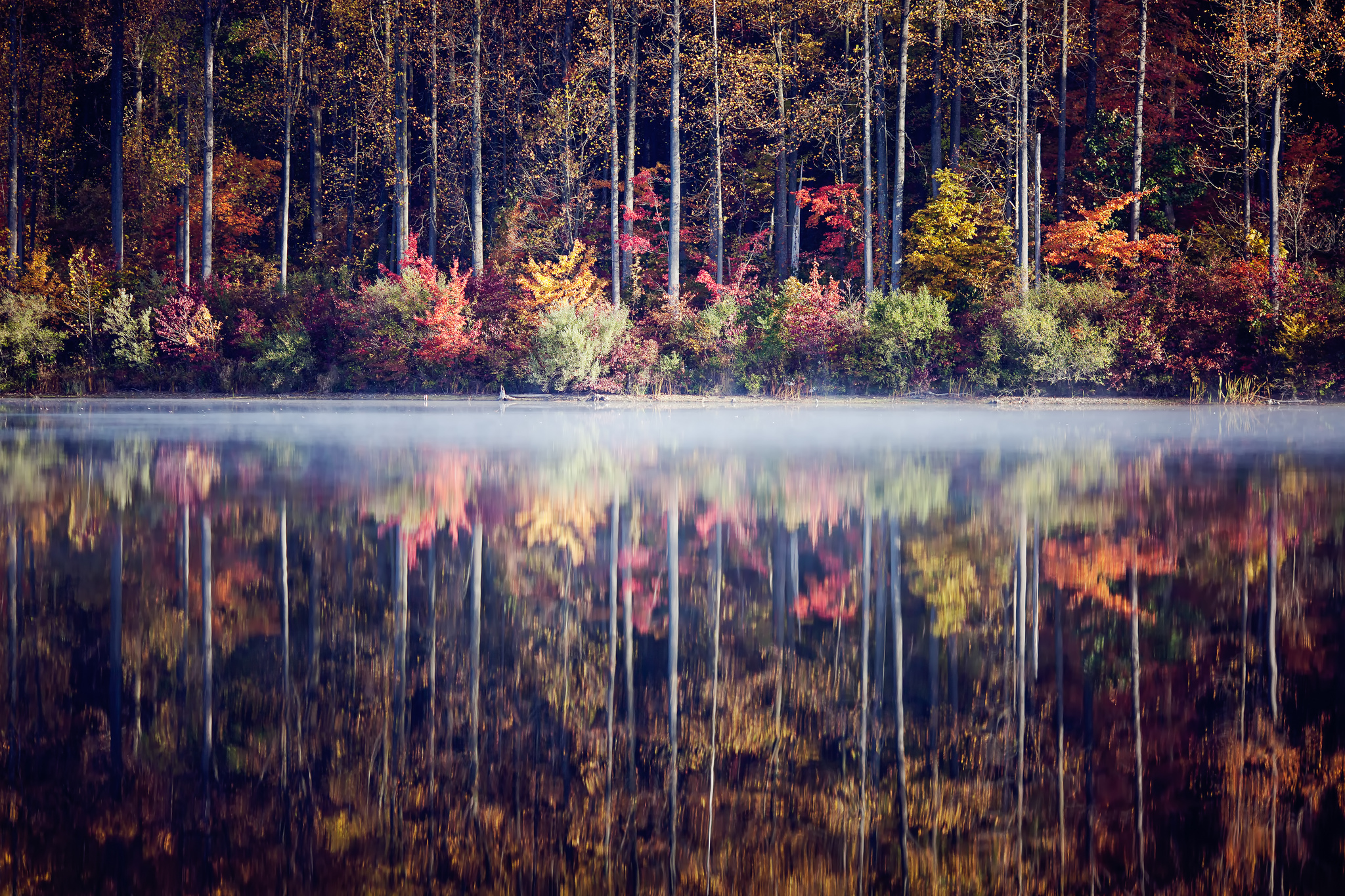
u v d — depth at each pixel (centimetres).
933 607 624
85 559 762
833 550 794
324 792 368
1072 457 1452
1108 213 3181
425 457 1477
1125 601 634
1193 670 501
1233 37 3142
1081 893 299
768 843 332
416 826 343
